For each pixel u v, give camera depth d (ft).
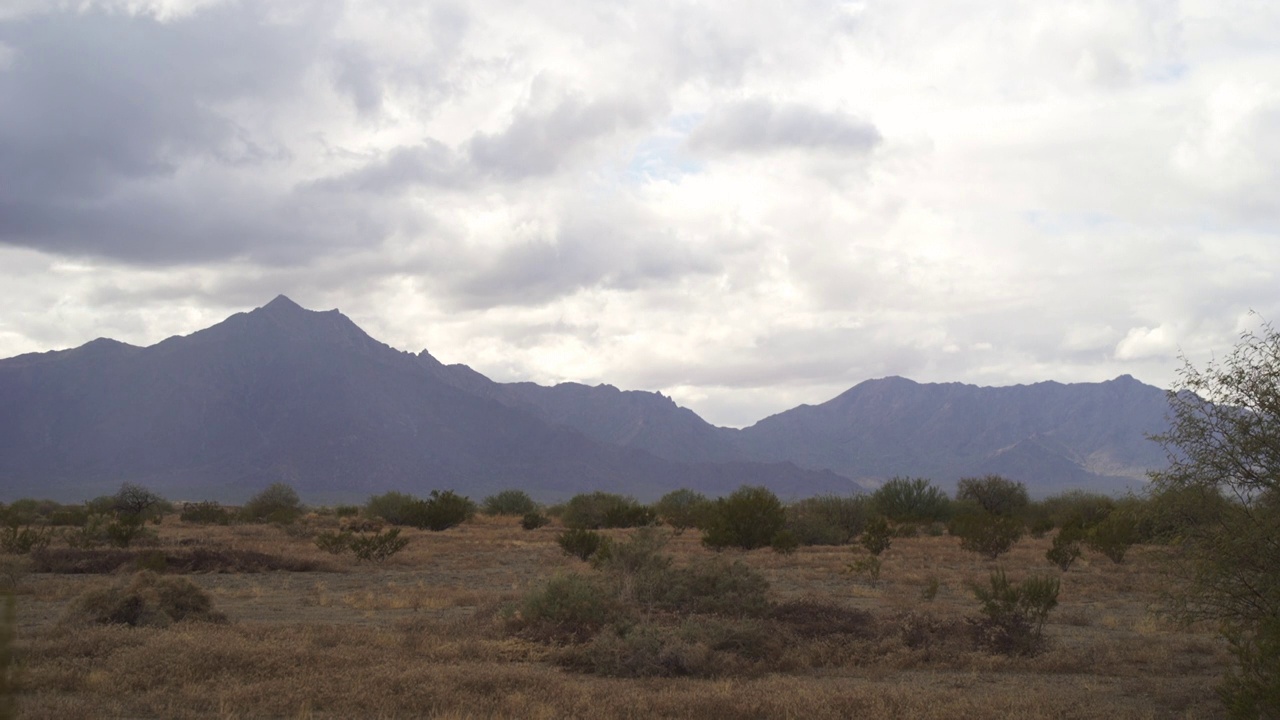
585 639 61.46
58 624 61.05
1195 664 58.29
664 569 78.38
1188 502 44.70
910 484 246.27
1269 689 39.75
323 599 84.28
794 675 55.52
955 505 249.34
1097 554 148.97
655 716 42.52
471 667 51.37
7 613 36.27
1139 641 66.49
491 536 198.59
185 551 120.67
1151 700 49.37
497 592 91.61
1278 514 42.63
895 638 63.41
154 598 66.23
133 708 42.19
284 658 51.01
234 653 50.70
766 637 60.85
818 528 180.34
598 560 94.73
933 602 89.15
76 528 168.55
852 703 44.83
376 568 124.26
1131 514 48.14
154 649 51.06
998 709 44.34
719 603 70.79
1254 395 43.75
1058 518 240.32
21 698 41.83
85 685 45.27
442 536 195.93
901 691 47.44
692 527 230.27
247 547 144.97
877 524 149.07
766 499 158.92
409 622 69.10
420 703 43.75
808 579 111.65
